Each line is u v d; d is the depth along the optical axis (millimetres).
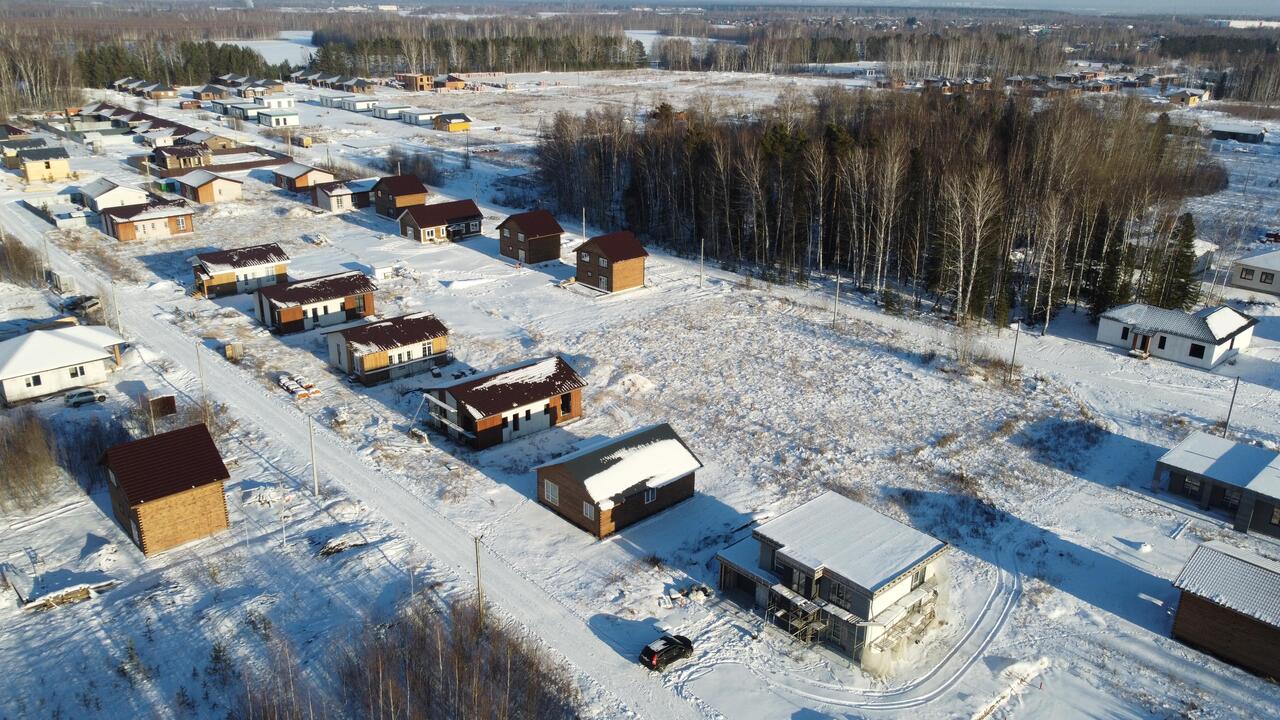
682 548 39969
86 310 66438
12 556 37750
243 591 35750
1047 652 33594
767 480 45875
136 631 33125
